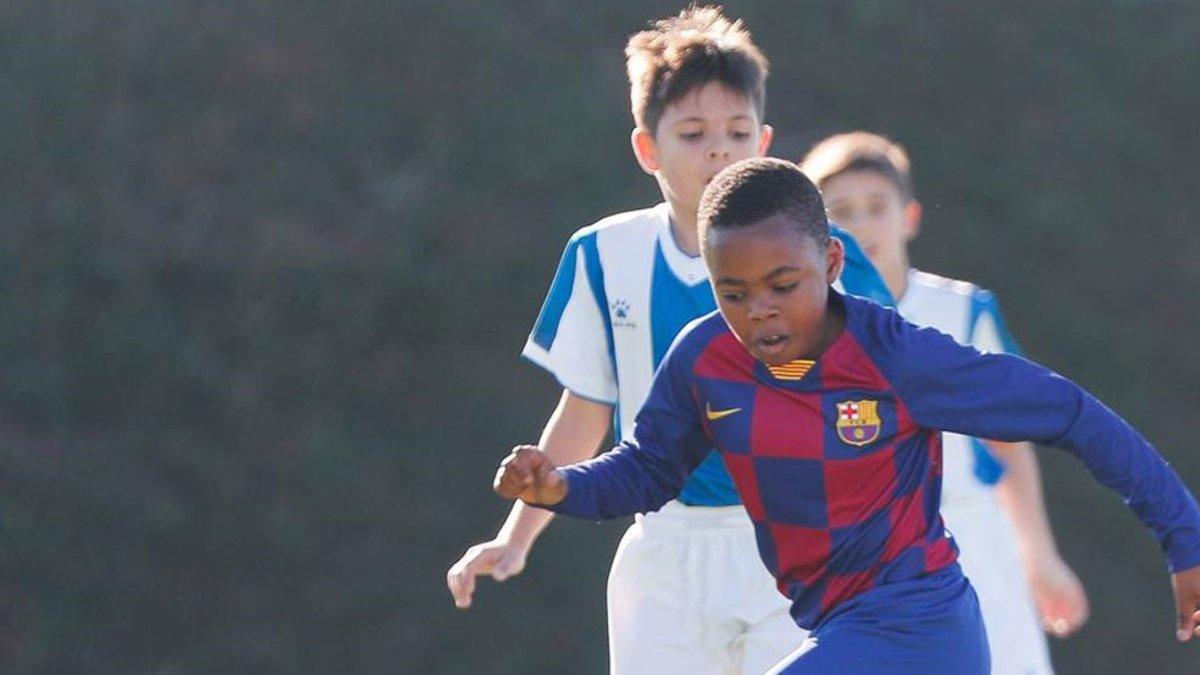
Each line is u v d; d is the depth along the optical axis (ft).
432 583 130.31
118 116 159.33
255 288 147.02
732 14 173.99
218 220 152.15
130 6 167.53
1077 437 38.86
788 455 40.34
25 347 141.79
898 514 40.27
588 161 157.17
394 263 148.87
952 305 63.05
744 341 39.34
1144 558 137.90
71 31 164.66
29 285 145.79
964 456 61.82
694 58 52.95
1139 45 174.09
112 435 137.49
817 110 167.53
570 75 164.66
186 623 128.26
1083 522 139.54
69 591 128.88
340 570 131.03
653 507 42.93
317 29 167.53
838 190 62.64
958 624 40.45
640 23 170.50
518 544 54.60
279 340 143.74
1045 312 153.79
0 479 133.80
